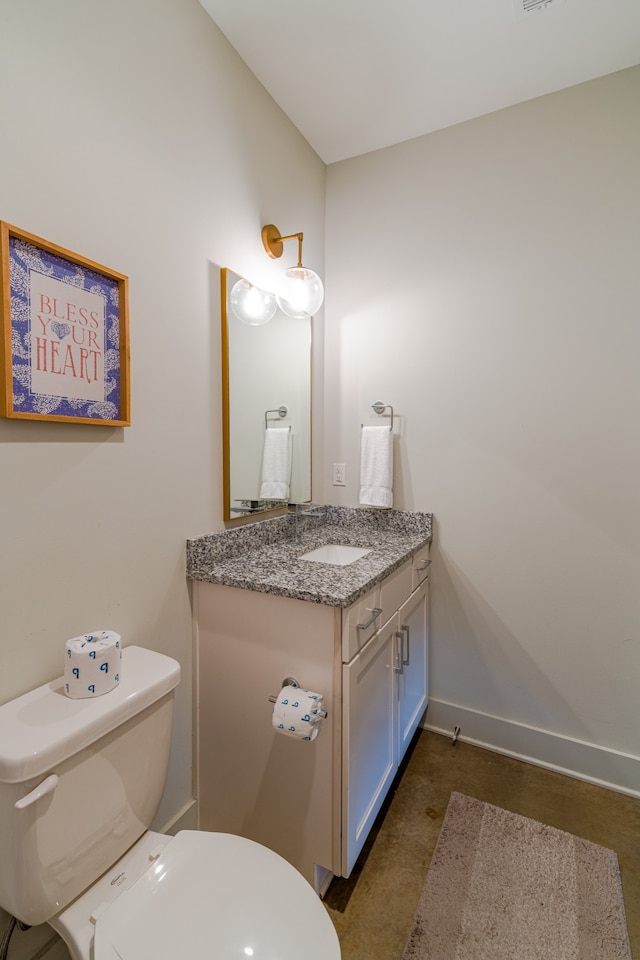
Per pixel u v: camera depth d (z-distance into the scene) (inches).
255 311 62.8
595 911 47.4
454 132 74.2
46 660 38.5
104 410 42.5
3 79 33.7
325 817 47.1
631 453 64.4
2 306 33.7
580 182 65.9
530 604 71.7
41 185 36.6
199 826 55.9
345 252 84.4
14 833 29.6
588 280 65.9
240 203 61.3
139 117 45.6
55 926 32.3
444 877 51.3
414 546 67.9
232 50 58.8
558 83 65.3
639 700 65.4
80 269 39.8
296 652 48.0
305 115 71.7
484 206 72.4
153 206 47.6
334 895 49.3
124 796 37.0
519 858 53.7
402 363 79.9
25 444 36.4
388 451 78.6
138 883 33.6
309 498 82.4
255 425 66.1
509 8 53.2
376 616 52.1
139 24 45.2
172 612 52.0
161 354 49.4
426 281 77.4
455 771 69.3
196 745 55.6
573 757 69.1
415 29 55.9
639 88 62.1
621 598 65.9
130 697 36.6
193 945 29.2
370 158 81.4
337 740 46.1
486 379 73.3
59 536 39.4
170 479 51.2
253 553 63.2
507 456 72.3
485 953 43.5
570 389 67.7
